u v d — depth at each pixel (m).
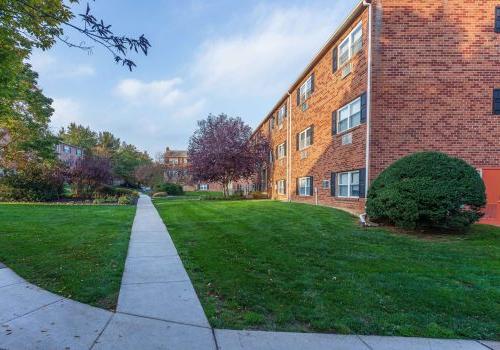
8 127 19.55
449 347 3.16
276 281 4.84
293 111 19.83
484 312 3.89
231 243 7.35
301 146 18.45
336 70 13.59
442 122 10.84
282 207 14.01
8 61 6.14
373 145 10.91
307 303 4.07
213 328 3.47
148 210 15.73
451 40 10.86
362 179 11.28
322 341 3.23
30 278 5.02
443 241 7.65
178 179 54.44
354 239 7.72
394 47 10.92
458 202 7.85
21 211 13.62
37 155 22.16
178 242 7.67
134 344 3.13
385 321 3.64
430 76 10.88
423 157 8.58
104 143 61.41
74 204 18.64
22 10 4.05
